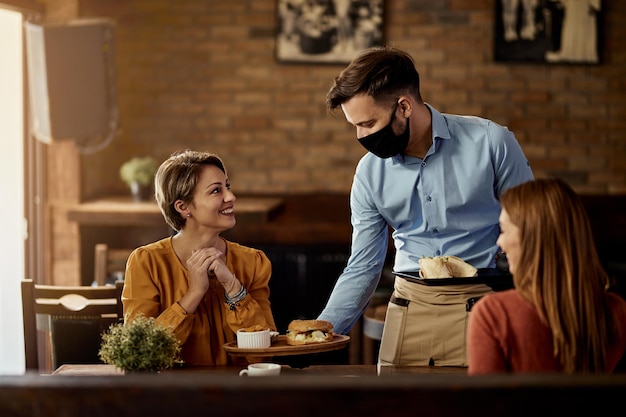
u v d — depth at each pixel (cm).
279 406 142
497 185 265
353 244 284
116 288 301
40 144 545
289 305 620
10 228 525
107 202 568
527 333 174
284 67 627
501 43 616
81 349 303
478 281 251
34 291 302
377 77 246
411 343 260
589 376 144
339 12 616
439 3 618
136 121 633
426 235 272
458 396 142
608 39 618
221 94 630
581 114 622
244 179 635
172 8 625
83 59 511
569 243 174
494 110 623
